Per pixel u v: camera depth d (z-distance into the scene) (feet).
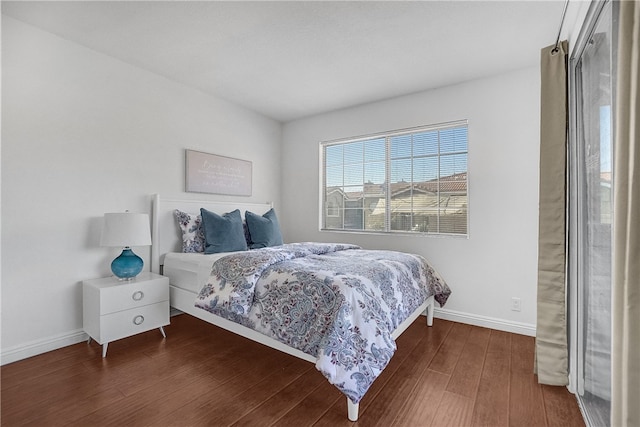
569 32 5.93
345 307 5.22
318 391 5.88
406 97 10.84
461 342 8.19
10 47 6.81
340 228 12.71
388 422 4.99
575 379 5.78
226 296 6.51
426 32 7.21
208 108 10.96
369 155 11.96
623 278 2.92
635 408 2.72
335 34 7.33
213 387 5.98
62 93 7.61
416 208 10.87
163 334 8.49
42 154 7.30
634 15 2.83
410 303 7.11
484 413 5.24
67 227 7.70
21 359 6.99
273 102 11.71
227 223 9.64
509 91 9.02
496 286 9.19
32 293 7.18
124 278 8.04
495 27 6.98
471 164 9.56
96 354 7.36
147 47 8.00
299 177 13.57
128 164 8.86
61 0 6.17
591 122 5.32
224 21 6.86
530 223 8.71
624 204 2.93
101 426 4.85
